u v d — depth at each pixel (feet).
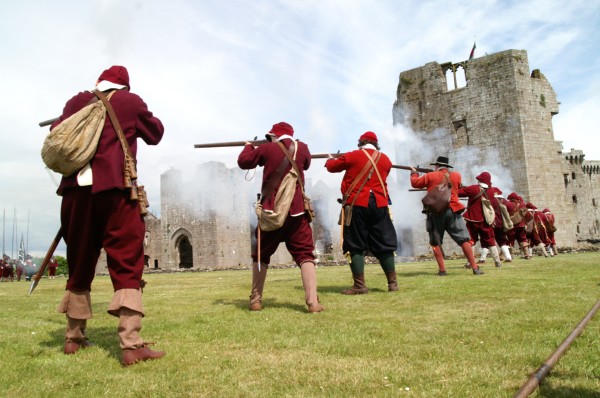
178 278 46.65
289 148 17.15
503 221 39.70
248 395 7.97
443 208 28.12
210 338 12.45
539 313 14.08
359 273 20.83
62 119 11.06
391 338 11.66
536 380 7.89
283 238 17.08
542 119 109.91
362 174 20.94
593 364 9.13
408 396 7.64
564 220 107.76
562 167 110.42
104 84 11.54
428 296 18.58
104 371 9.78
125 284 10.69
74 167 10.61
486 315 14.12
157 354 10.71
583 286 19.86
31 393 8.40
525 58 110.83
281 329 13.21
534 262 38.24
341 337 11.89
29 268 93.97
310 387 8.28
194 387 8.47
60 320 17.10
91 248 11.34
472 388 7.91
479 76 112.78
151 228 173.68
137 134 11.62
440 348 10.55
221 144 18.29
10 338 13.30
